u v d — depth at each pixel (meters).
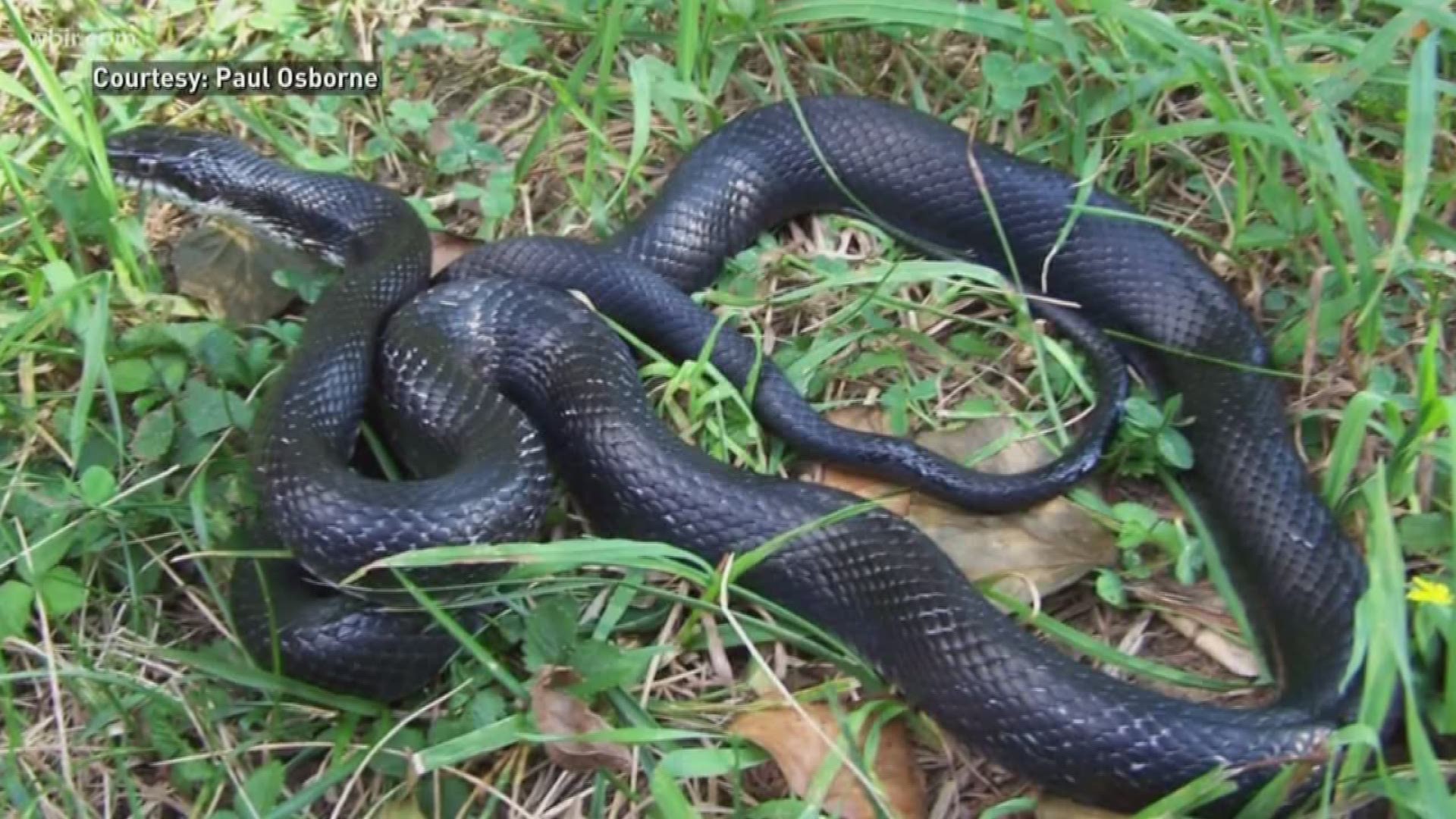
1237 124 1.27
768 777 1.20
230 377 1.28
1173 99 1.36
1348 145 1.33
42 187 1.34
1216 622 1.24
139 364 1.28
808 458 1.28
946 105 1.38
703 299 1.33
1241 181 1.30
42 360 1.29
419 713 1.20
